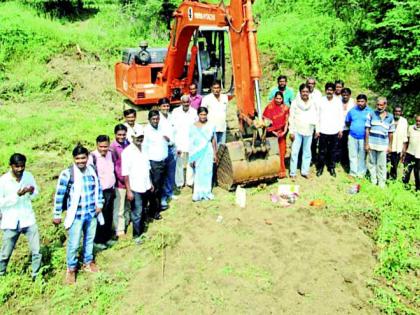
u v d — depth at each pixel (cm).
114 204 657
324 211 712
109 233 652
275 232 646
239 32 729
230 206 723
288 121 831
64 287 555
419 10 1123
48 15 2225
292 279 546
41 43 1741
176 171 814
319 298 517
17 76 1585
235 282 540
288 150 992
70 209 550
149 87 1104
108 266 600
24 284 557
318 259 584
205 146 732
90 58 1767
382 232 646
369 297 528
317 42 1541
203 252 608
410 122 1165
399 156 870
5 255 553
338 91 844
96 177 568
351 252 606
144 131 688
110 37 1959
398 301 520
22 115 1277
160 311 503
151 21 2064
